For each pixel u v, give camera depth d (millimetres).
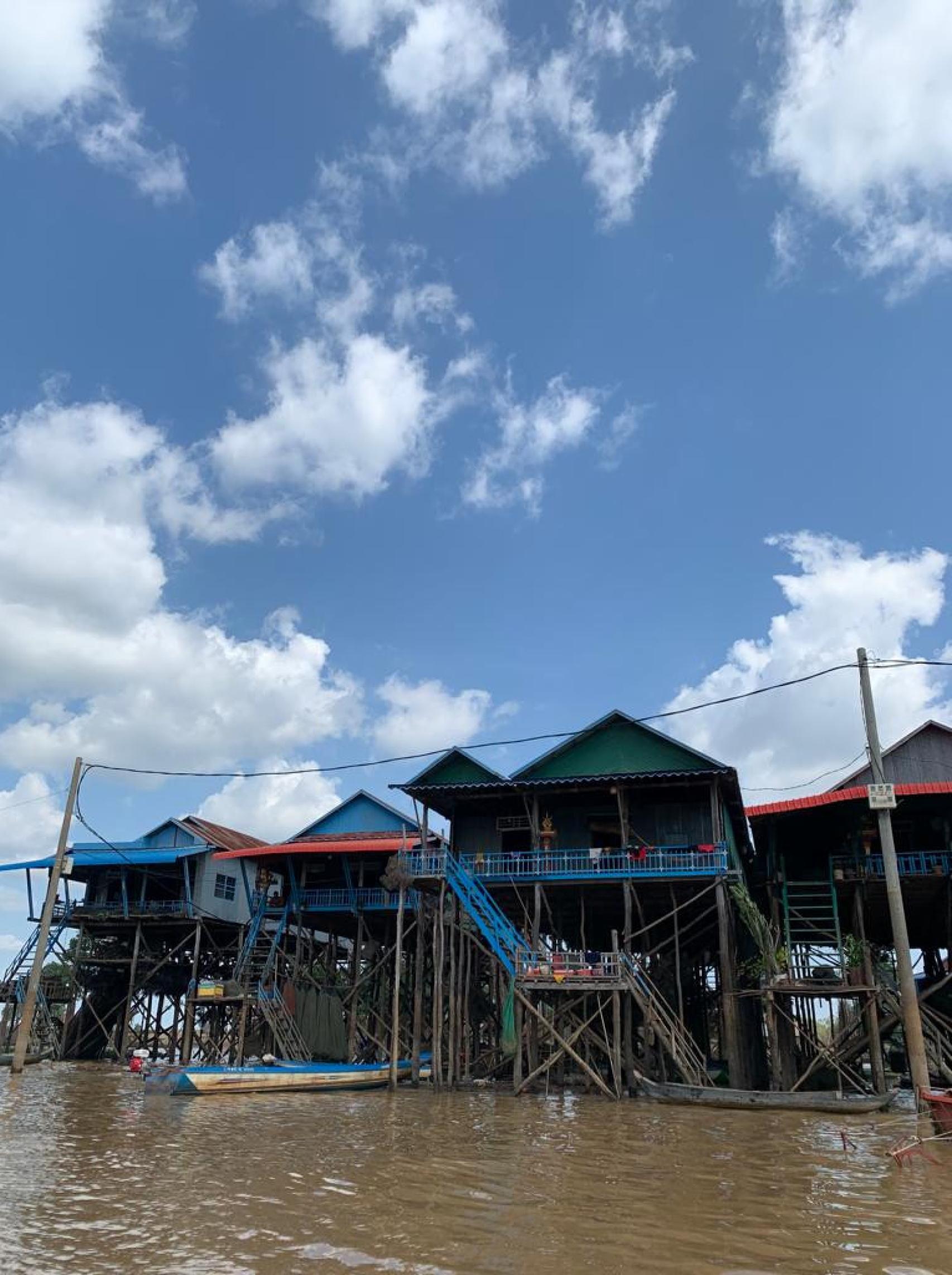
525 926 30438
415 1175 13266
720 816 29375
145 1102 23391
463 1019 28797
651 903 31391
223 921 42094
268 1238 9789
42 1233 9945
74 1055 42188
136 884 45438
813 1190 12508
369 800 41438
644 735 31328
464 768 32750
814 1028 30328
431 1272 8695
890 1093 23359
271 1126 18766
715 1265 8969
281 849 36375
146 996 44969
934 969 34938
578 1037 25406
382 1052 35125
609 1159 14820
